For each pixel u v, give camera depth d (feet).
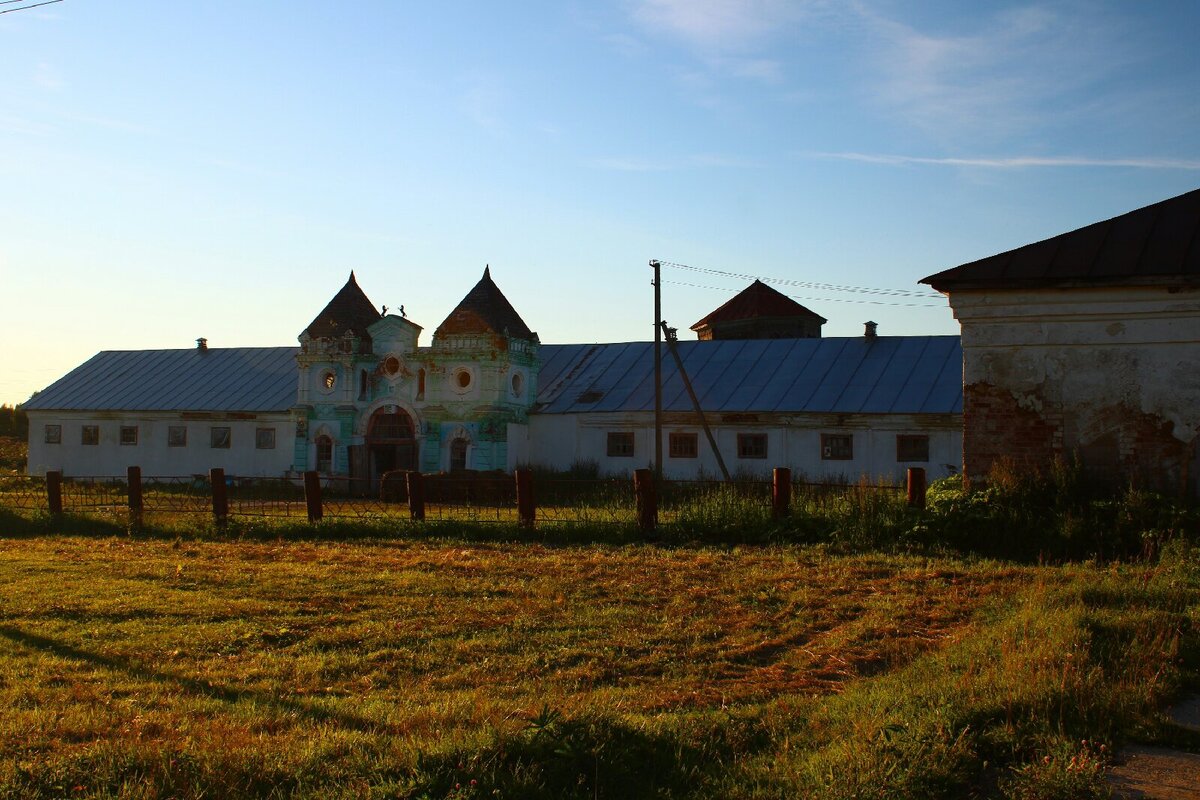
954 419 122.83
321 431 154.81
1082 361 62.28
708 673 34.35
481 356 143.95
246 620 42.34
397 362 150.82
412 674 34.19
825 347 144.36
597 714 26.50
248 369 176.65
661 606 45.14
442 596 47.73
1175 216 65.16
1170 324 60.64
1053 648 31.81
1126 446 61.16
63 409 174.19
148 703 29.94
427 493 112.37
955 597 45.93
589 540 66.54
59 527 77.92
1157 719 27.12
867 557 56.85
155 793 22.03
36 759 24.26
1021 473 62.34
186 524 75.97
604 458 142.51
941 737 24.70
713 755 25.39
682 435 136.67
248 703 29.76
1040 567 52.16
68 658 35.65
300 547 66.23
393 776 23.06
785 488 65.62
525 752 24.17
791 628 40.73
